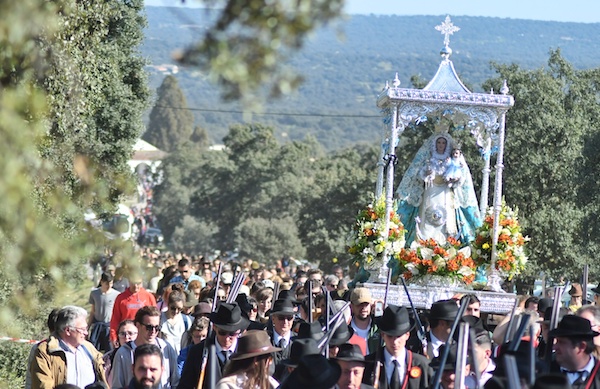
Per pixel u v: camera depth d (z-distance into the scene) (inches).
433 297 1368.1
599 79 2600.9
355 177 3988.7
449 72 1465.3
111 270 1264.8
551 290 1159.6
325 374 580.7
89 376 781.3
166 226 7687.0
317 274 1268.5
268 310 1076.5
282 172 6259.8
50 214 456.1
